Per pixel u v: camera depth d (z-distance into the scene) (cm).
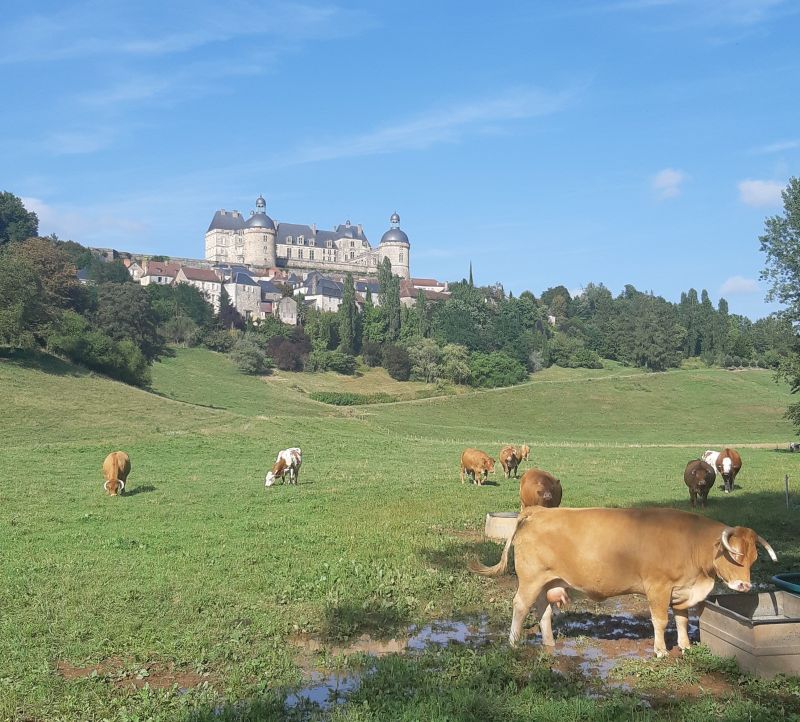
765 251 4978
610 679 907
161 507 2297
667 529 952
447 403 10625
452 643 1053
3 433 5100
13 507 2272
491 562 1545
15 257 8625
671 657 953
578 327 17400
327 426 5516
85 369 8112
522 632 1021
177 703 851
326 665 977
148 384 9525
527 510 1045
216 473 3306
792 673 888
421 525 1959
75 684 902
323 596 1277
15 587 1304
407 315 15488
